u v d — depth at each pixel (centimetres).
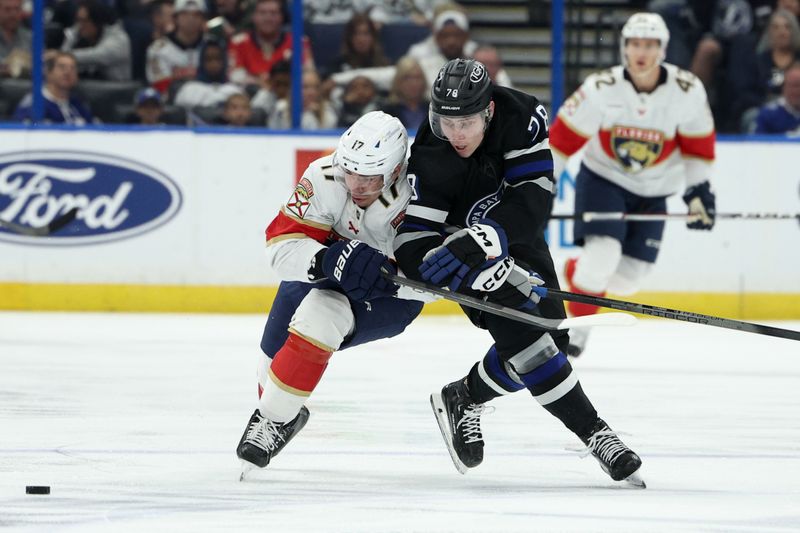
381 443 1338
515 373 1145
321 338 1098
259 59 2961
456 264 1045
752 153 2850
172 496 1041
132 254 2795
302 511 984
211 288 2812
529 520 952
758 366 2089
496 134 1095
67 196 2772
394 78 2967
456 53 3000
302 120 2956
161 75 2948
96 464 1192
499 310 1067
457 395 1173
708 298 2850
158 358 2061
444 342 2367
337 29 2972
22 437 1352
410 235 1091
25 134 2750
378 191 1077
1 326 2489
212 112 2959
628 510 992
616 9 3011
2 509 984
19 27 2909
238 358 2073
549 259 1177
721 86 3044
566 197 2819
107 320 2633
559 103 2917
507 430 1435
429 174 1088
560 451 1297
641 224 2184
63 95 2889
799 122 3027
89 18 2914
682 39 3039
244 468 1116
